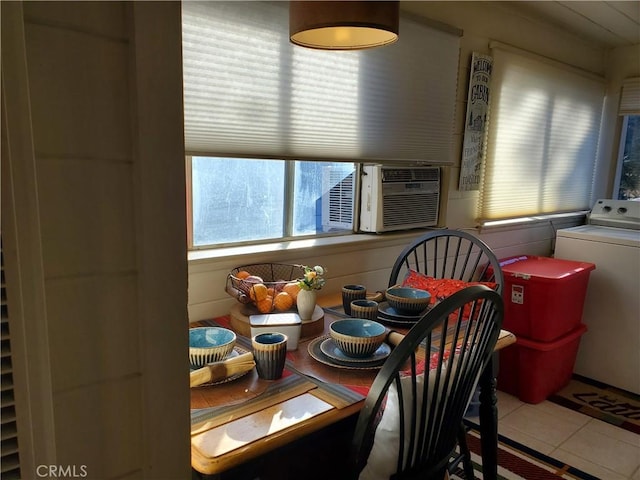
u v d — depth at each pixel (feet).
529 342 8.81
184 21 4.89
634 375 9.48
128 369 1.85
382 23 4.18
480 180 9.38
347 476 3.52
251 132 5.67
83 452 1.78
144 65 1.71
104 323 1.76
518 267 9.30
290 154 6.14
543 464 7.18
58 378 1.69
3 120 1.40
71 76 1.58
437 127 8.11
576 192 12.27
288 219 7.18
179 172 1.85
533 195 10.87
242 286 5.43
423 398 3.59
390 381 3.33
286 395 3.86
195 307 5.77
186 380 2.01
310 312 5.22
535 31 9.93
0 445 1.54
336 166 7.68
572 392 9.57
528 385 9.00
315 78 6.21
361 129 6.93
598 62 12.04
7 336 1.50
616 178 12.66
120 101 1.69
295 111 6.08
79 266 1.68
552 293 8.53
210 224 6.30
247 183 6.59
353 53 6.58
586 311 10.05
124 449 1.89
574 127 11.60
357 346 4.40
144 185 1.77
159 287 1.87
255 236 6.83
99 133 1.66
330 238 7.61
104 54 1.64
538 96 10.26
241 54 5.41
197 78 5.10
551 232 11.89
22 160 1.45
